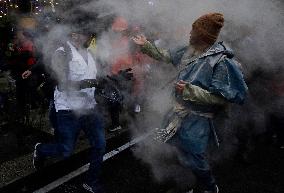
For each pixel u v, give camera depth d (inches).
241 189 171.9
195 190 161.3
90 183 156.7
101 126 153.6
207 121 137.6
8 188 158.6
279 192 170.7
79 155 185.0
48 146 154.0
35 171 167.3
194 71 133.3
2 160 176.2
